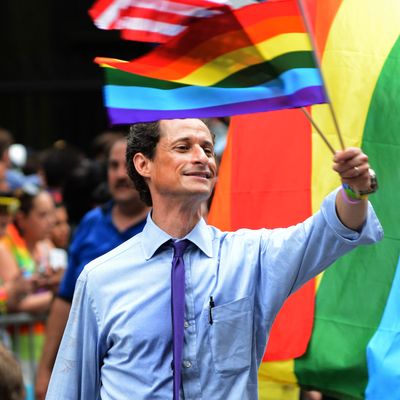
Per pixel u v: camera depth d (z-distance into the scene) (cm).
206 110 941
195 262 992
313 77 913
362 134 1170
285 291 977
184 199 987
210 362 967
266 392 1287
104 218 1622
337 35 1184
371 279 1152
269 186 1232
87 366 1021
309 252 959
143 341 976
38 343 1870
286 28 921
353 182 888
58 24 3055
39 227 1923
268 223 1231
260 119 1241
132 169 1042
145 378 973
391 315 1132
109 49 3056
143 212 1606
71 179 2141
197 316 974
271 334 1198
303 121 1213
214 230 1023
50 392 1037
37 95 3177
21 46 3084
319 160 1202
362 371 1153
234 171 1252
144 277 995
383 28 1173
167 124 991
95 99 3189
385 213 1148
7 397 929
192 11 938
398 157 1148
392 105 1155
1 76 3094
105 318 998
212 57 945
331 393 1180
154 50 945
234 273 984
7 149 2130
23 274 1816
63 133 3198
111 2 945
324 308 1176
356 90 1173
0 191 2005
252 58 937
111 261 1009
